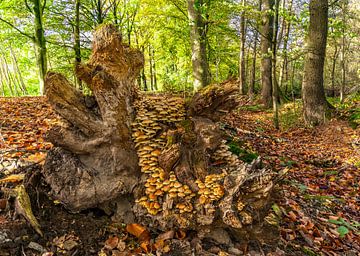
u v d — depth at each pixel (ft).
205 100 10.43
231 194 8.92
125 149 9.71
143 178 9.88
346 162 24.71
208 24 36.83
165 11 53.47
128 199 10.00
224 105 10.88
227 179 9.31
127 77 10.10
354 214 16.52
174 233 9.55
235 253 9.61
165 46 61.72
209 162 10.44
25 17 51.70
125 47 10.60
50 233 8.86
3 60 103.50
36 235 8.62
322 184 20.49
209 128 10.01
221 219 9.11
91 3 44.98
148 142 9.91
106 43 9.39
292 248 11.43
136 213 9.67
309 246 12.09
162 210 9.29
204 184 9.49
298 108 45.98
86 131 9.59
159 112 10.74
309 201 16.84
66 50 48.39
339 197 18.75
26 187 9.27
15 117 21.39
